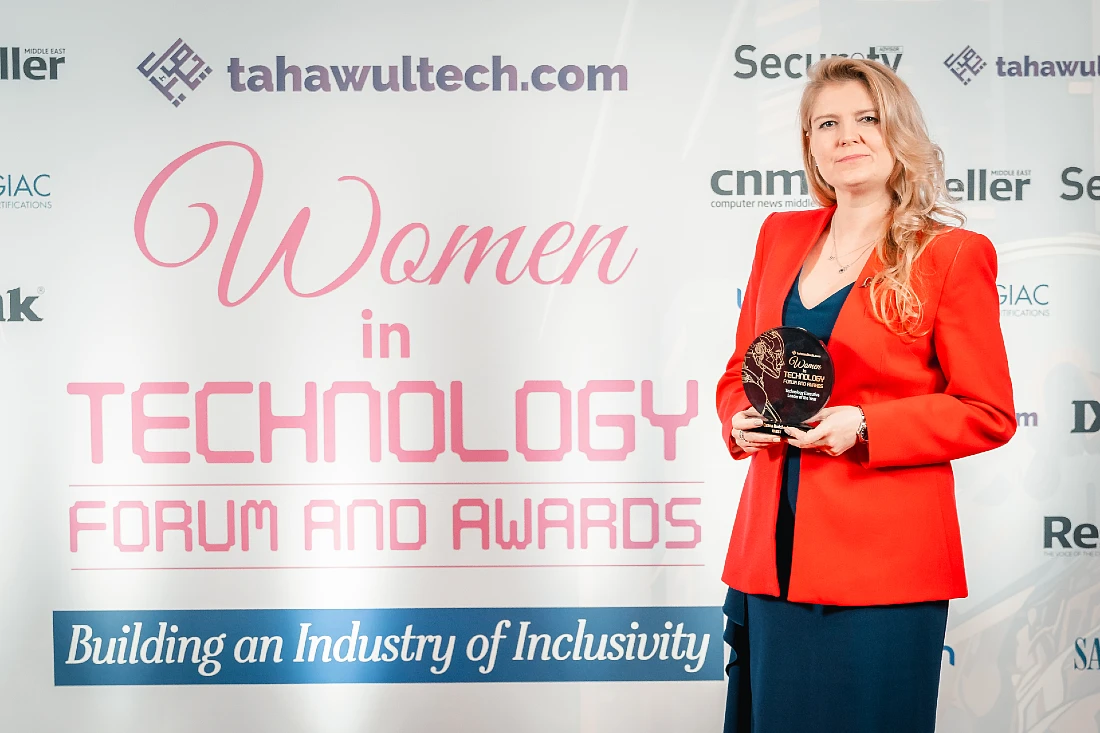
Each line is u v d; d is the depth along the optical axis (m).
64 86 2.28
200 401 2.31
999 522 2.29
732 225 2.27
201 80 2.28
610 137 2.27
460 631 2.32
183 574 2.32
